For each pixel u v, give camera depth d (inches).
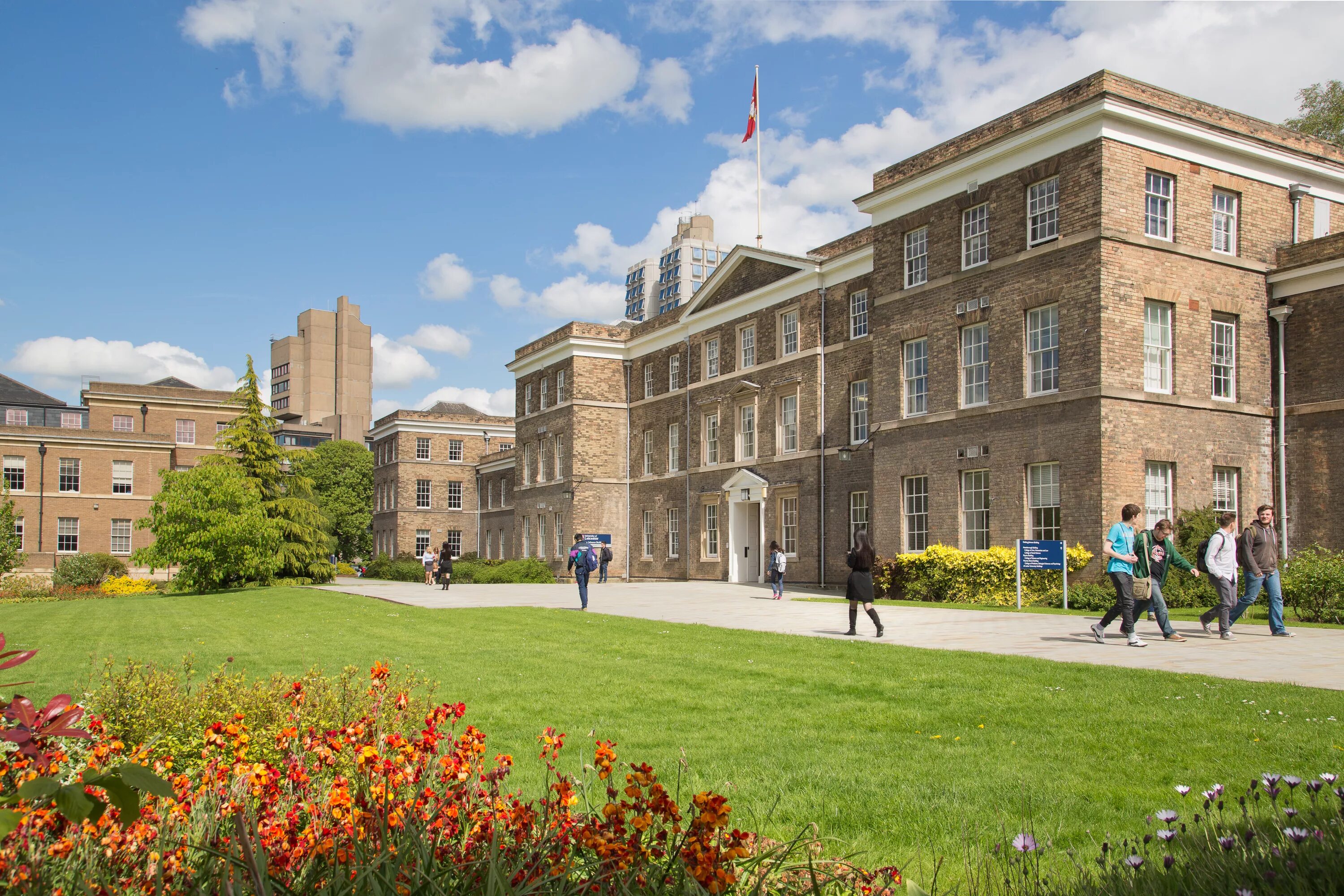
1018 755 289.0
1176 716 329.7
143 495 2459.4
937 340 1043.9
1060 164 913.5
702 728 342.0
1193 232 923.4
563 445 1988.2
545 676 476.7
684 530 1733.5
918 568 990.4
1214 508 893.8
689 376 1727.4
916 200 1084.5
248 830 166.4
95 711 285.1
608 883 150.3
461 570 2073.1
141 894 150.0
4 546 1797.5
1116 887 154.3
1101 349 856.9
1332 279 911.0
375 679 291.6
